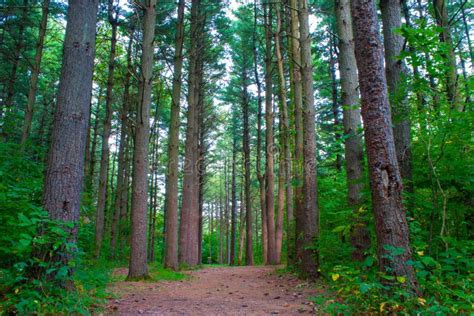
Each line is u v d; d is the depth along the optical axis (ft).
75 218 15.17
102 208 44.80
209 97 83.15
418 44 15.31
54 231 12.81
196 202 65.98
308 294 21.52
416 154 18.40
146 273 29.19
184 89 66.54
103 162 45.44
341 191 31.42
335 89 57.06
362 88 14.33
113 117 67.62
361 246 22.27
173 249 42.16
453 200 17.76
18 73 54.44
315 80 56.65
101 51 54.54
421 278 12.89
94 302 15.62
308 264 28.09
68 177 15.16
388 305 12.12
